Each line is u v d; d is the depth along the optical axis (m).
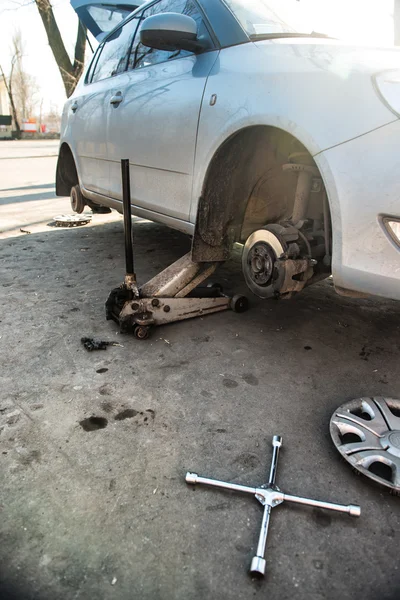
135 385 2.05
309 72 1.81
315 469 1.58
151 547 1.26
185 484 1.49
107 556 1.23
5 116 42.94
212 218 2.47
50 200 7.36
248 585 1.17
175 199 2.68
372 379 2.16
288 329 2.67
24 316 2.76
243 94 2.08
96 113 3.66
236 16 2.36
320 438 1.74
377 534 1.33
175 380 2.10
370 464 1.56
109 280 3.44
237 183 2.44
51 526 1.32
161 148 2.72
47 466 1.54
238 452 1.65
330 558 1.25
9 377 2.09
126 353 2.34
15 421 1.77
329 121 1.69
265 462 1.61
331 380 2.14
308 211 2.34
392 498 1.47
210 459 1.61
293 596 1.14
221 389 2.04
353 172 1.63
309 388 2.07
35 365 2.20
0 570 1.19
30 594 1.13
